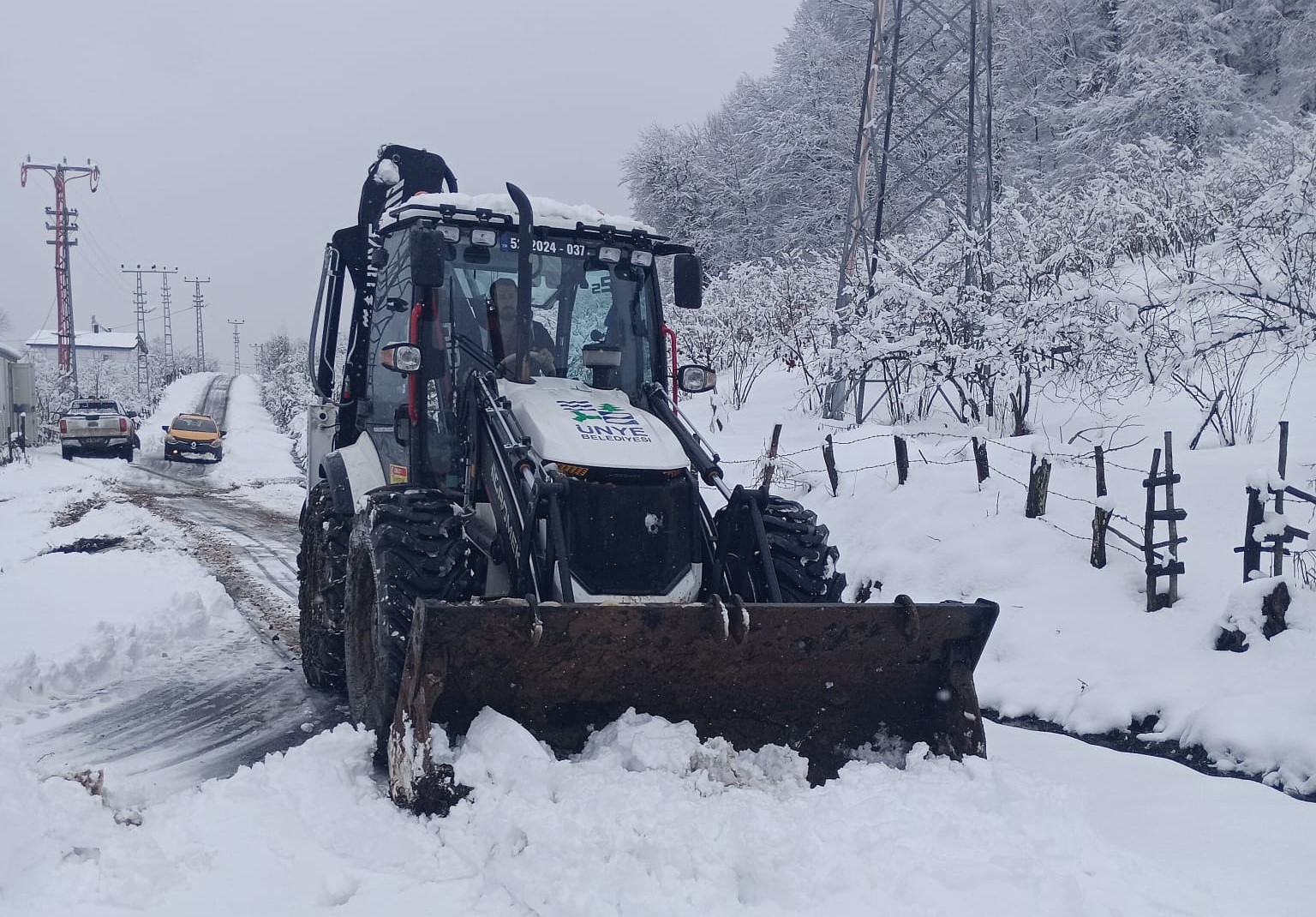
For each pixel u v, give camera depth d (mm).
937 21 13820
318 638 6602
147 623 8211
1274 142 13039
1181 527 7379
